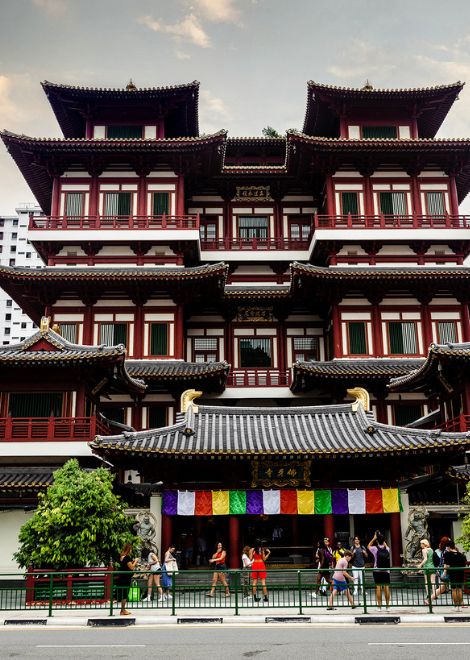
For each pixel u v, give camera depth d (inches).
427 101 2359.7
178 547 1574.8
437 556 1277.1
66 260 2224.4
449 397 1745.8
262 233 2544.3
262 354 2351.1
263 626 855.7
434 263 2267.5
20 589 1006.4
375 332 2159.2
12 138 2162.9
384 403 2069.4
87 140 2182.6
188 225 2253.9
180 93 2308.1
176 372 1943.9
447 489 1567.4
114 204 2276.1
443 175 2346.2
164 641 728.3
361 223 2268.7
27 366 1509.6
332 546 1307.8
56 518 1099.9
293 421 1444.4
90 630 831.1
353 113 2390.5
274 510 1305.4
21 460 1551.4
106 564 1155.3
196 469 1346.0
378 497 1323.8
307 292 2213.3
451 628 818.8
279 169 2452.0
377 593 994.7
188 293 2139.5
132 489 1596.9
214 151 2273.6
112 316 2143.2
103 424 1685.5
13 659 620.1
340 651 651.5
